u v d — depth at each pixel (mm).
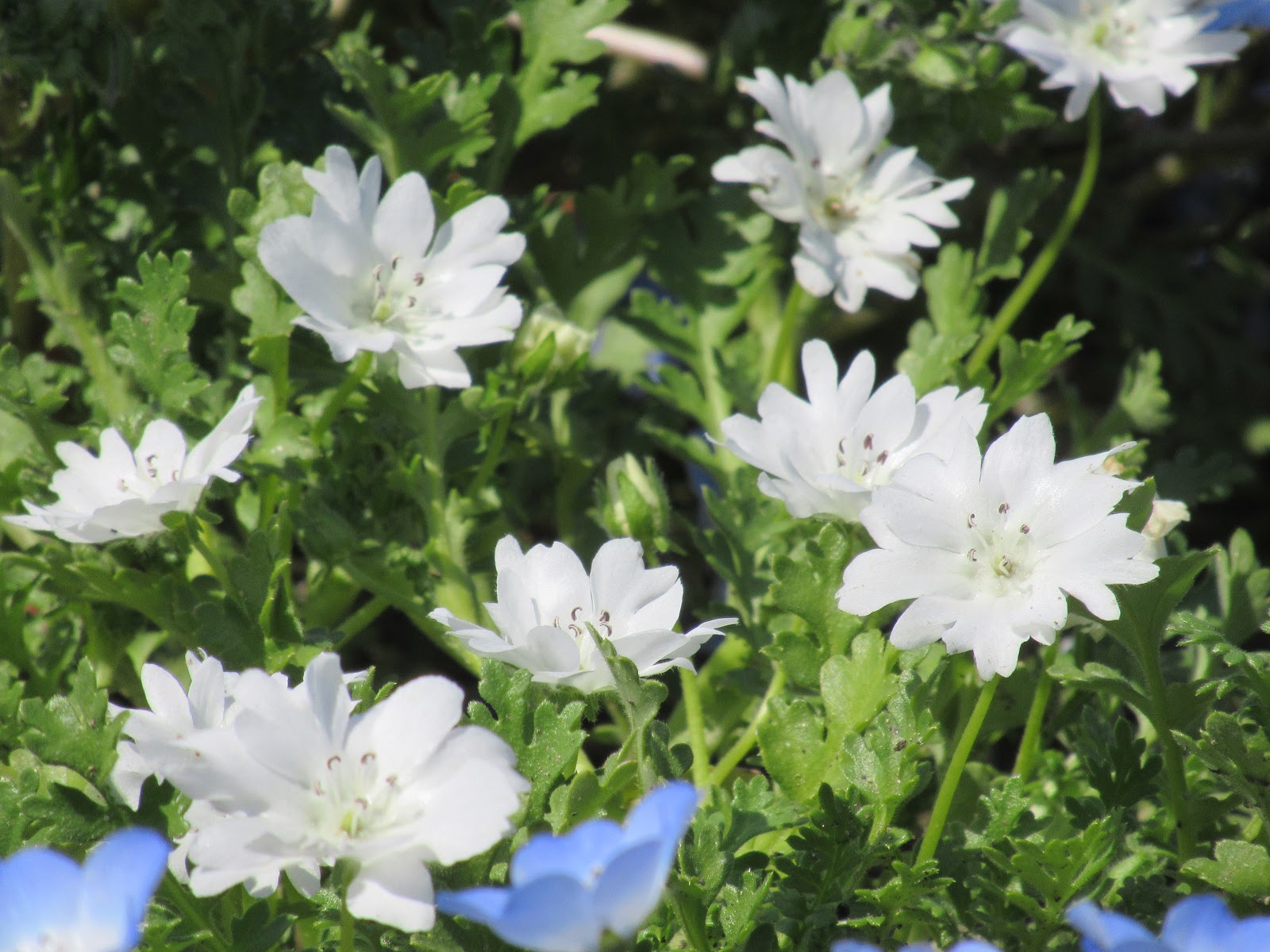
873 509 580
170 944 570
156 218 667
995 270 672
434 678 562
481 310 617
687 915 573
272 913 585
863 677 594
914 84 673
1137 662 616
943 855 588
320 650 610
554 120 671
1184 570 585
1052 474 580
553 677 581
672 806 536
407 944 574
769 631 626
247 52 671
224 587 609
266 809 558
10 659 620
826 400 606
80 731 576
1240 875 580
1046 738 628
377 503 637
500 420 643
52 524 595
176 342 622
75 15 651
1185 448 670
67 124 666
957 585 580
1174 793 595
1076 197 670
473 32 669
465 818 555
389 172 647
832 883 583
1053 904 581
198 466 602
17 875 546
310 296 610
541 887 532
